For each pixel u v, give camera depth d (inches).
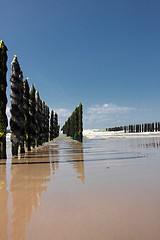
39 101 879.7
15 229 95.6
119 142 1005.2
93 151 554.6
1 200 141.3
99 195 148.1
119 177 212.5
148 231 90.2
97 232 90.4
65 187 175.3
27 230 94.3
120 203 128.9
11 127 510.9
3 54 442.3
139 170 251.3
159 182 186.7
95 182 191.9
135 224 97.6
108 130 4574.3
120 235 87.1
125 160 350.0
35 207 125.5
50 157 433.7
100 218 105.7
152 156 402.9
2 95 436.1
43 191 163.5
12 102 520.4
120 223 99.0
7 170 276.5
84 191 160.2
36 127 820.6
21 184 190.5
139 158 373.4
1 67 438.3
